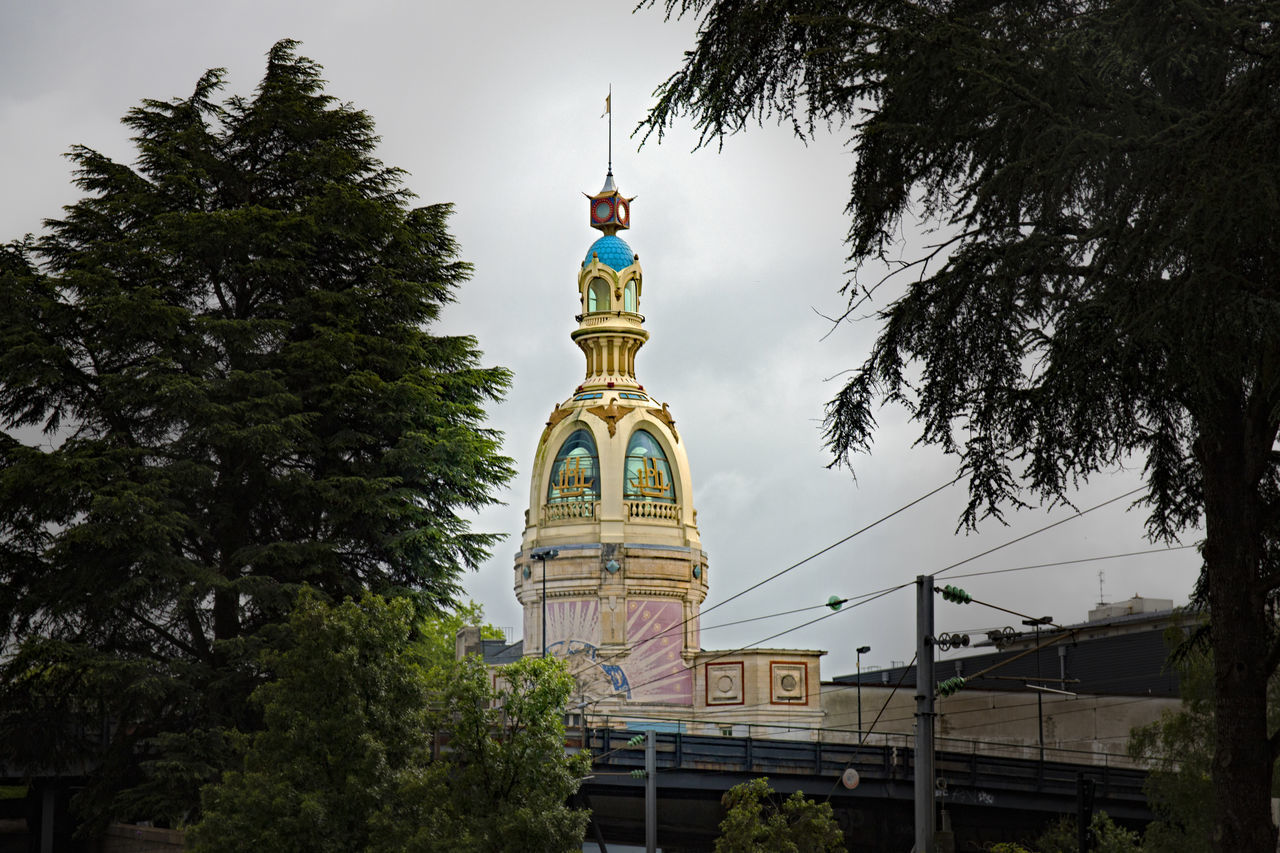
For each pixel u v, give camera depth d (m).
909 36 24.11
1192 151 22.08
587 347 98.25
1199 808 55.16
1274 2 22.62
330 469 53.78
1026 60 23.67
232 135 56.69
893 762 67.69
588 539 92.75
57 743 52.19
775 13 25.80
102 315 50.75
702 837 73.69
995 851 69.56
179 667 49.03
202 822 39.19
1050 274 24.56
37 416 52.78
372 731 40.22
